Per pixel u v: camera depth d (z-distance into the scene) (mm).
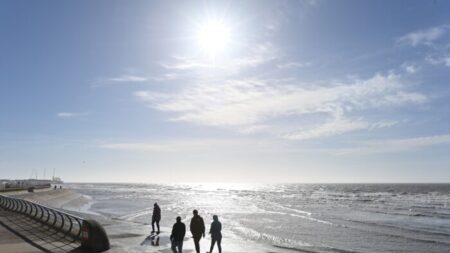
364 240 30203
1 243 16625
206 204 69375
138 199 85812
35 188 83312
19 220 25094
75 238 17625
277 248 22578
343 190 176625
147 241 20625
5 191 60781
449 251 26172
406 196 115938
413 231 36031
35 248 15625
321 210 60188
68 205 61906
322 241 29125
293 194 129625
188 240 22344
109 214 45531
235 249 20203
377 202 84375
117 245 18516
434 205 74750
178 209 55656
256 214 50125
